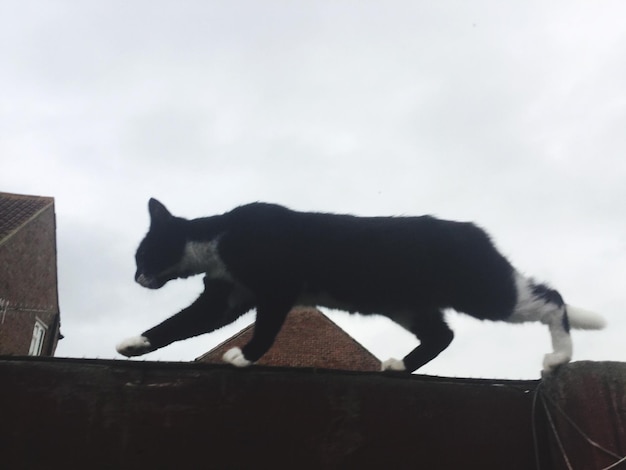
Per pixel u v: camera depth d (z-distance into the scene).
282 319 0.75
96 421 0.56
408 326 0.89
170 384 0.57
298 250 0.78
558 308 0.77
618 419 0.56
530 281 0.79
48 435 0.55
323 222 0.81
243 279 0.77
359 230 0.81
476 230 0.83
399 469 0.58
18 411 0.55
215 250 0.81
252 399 0.58
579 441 0.57
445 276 0.80
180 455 0.56
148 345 0.77
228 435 0.57
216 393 0.58
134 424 0.56
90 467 0.55
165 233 0.86
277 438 0.57
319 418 0.58
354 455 0.58
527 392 0.62
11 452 0.54
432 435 0.59
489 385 0.61
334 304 0.83
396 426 0.59
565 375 0.60
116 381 0.57
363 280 0.80
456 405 0.60
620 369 0.58
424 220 0.84
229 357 0.70
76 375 0.56
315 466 0.57
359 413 0.59
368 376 0.60
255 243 0.78
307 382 0.59
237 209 0.84
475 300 0.79
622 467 0.55
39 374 0.56
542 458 0.60
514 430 0.60
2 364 0.56
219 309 0.82
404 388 0.60
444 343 0.88
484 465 0.59
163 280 0.87
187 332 0.80
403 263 0.80
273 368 0.59
